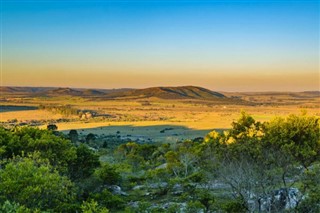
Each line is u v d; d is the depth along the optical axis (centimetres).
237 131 3125
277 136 2903
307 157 2770
